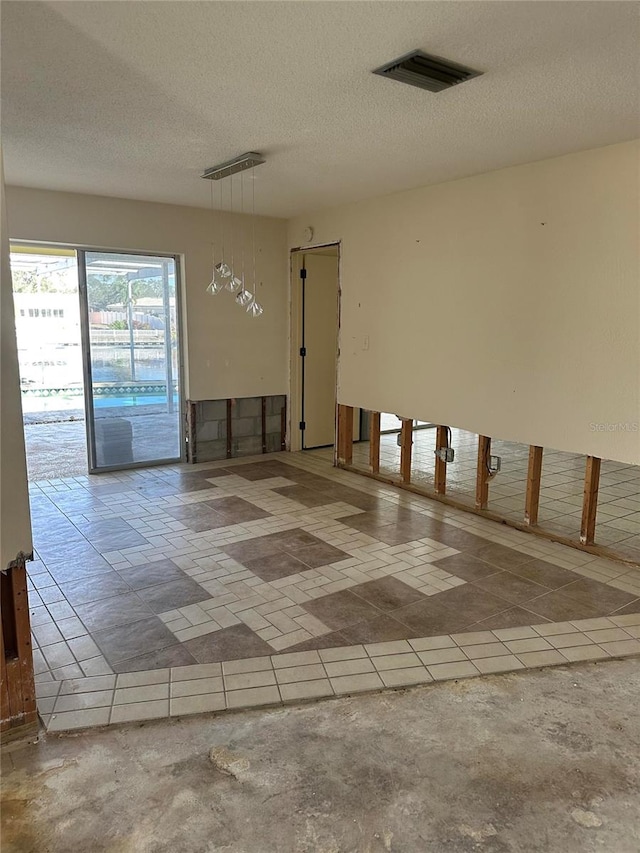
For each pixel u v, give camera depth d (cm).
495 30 211
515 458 646
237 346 614
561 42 219
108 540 388
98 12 200
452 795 183
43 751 200
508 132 322
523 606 302
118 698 226
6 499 196
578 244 357
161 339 578
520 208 388
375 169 406
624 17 201
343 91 268
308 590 319
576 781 189
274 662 251
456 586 325
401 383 501
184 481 536
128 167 410
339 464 592
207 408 606
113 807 178
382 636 272
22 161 396
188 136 338
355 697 230
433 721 217
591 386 359
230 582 328
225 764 195
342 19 203
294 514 445
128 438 574
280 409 661
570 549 380
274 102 283
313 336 661
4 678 204
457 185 431
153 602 304
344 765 195
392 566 351
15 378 197
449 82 255
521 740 208
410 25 207
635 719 219
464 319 436
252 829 171
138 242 534
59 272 891
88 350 539
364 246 524
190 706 222
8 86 266
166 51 230
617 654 260
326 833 170
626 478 557
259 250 612
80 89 269
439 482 482
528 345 393
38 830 170
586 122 304
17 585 203
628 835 169
